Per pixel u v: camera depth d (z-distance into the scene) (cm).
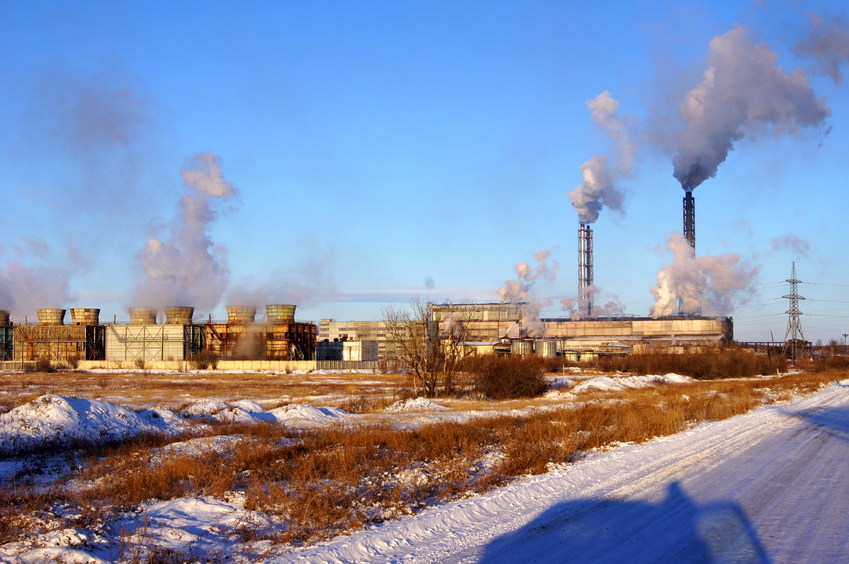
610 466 1741
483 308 13800
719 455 1934
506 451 1952
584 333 14600
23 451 2206
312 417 3419
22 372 9919
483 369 5300
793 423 2906
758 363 9831
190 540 1053
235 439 2341
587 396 4925
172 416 3116
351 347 12738
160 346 11519
